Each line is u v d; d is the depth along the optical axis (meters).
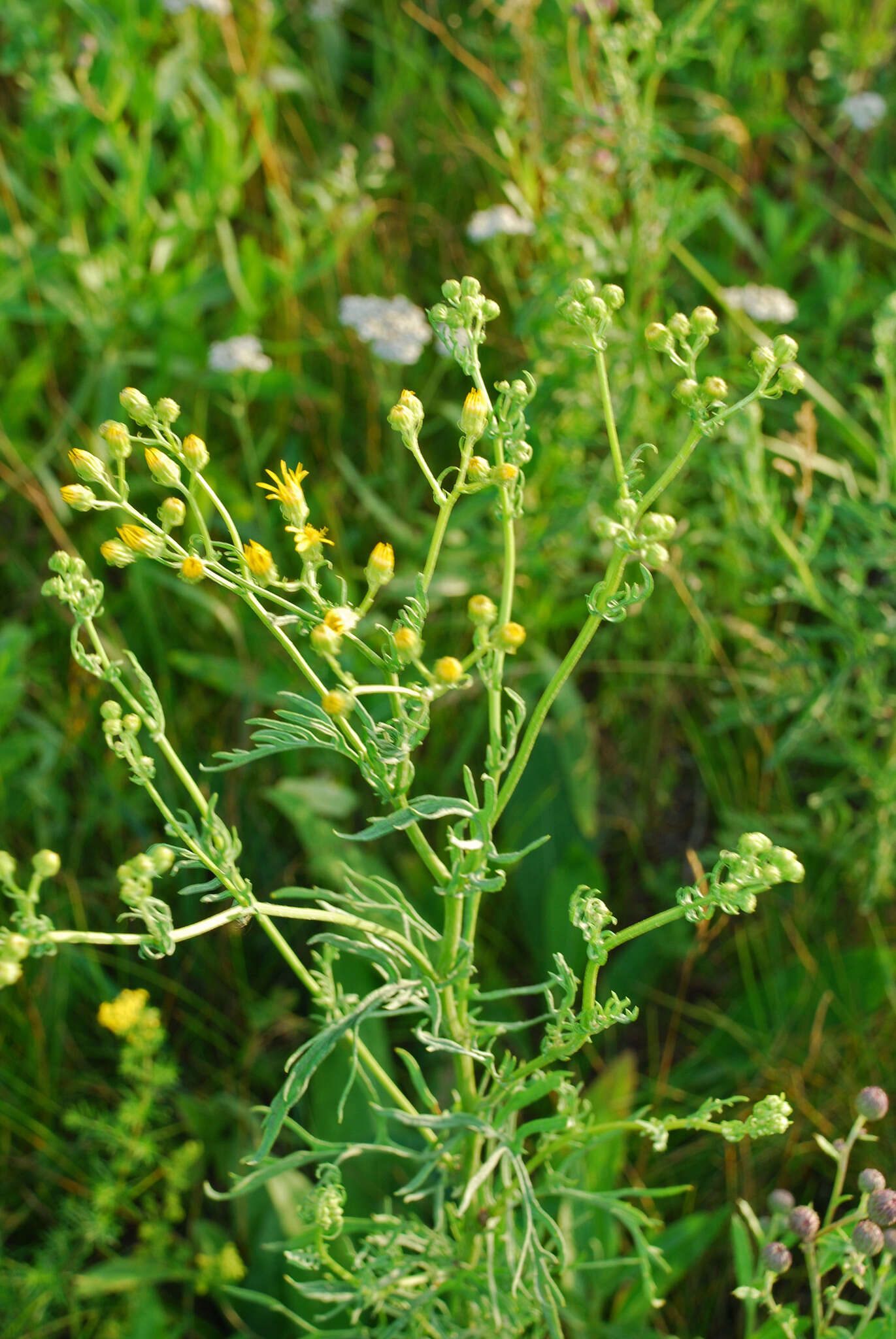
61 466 1.25
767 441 1.19
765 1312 1.05
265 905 0.84
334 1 1.39
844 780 1.18
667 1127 0.87
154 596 1.22
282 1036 1.12
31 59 1.27
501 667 0.83
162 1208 1.07
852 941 1.14
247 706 1.17
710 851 1.17
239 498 1.22
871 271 1.36
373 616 1.18
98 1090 1.10
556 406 1.17
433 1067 1.10
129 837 1.17
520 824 1.16
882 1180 0.90
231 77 1.39
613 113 1.18
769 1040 1.11
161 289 1.26
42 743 1.15
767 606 1.21
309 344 1.28
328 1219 0.89
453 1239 0.98
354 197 1.28
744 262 1.36
